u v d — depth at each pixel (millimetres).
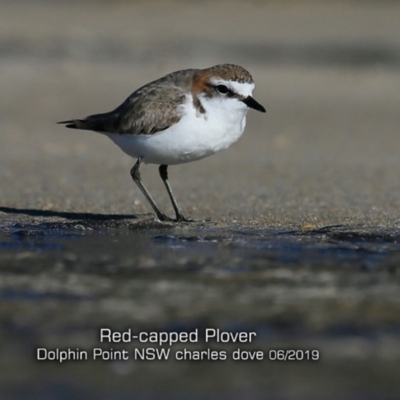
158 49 32062
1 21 35406
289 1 39688
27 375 7359
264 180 16625
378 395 6992
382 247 11086
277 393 7039
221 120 11828
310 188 15883
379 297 9039
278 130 22188
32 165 17766
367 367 7504
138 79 28500
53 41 32969
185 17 36969
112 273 9797
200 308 8711
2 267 10016
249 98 11797
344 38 33375
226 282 9484
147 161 12531
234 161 18531
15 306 8742
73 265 10117
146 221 12758
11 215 13320
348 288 9320
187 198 14977
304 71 29781
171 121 11766
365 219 13156
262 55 31391
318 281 9555
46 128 22109
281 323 8367
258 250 10867
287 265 10164
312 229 12273
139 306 8750
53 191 15383
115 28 34938
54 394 6992
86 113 24062
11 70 29156
